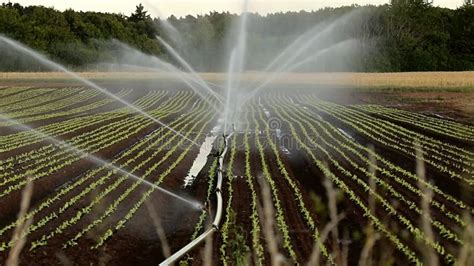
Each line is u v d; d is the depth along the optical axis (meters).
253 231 11.98
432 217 13.27
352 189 16.17
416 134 27.06
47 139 26.50
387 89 54.00
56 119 35.59
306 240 11.70
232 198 15.66
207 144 25.89
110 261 11.14
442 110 38.12
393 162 20.28
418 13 85.81
